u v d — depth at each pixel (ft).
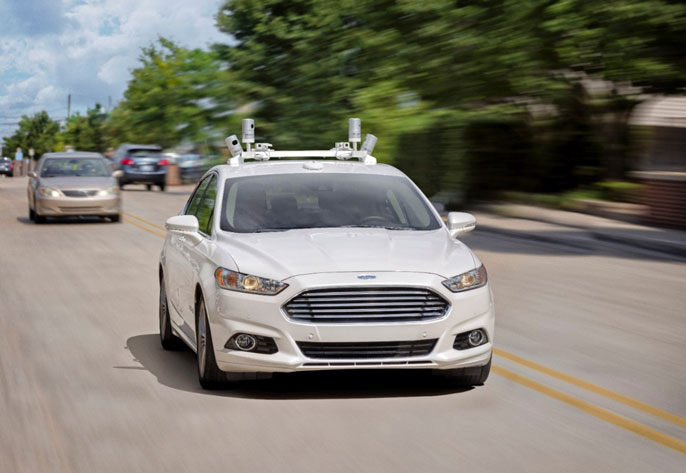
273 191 26.25
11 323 33.71
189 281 25.16
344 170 27.66
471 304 22.26
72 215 82.38
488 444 18.54
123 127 181.68
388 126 84.43
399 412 20.99
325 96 102.99
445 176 88.69
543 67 75.92
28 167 318.65
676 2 64.28
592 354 27.66
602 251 57.06
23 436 19.38
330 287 21.47
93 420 20.56
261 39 112.16
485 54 76.28
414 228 25.66
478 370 22.97
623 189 88.33
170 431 19.61
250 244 23.36
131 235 71.61
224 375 22.58
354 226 25.23
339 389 23.17
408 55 82.48
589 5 67.00
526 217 80.28
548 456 17.76
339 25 103.09
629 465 17.25
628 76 70.85
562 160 98.89
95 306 37.55
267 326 21.61
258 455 17.87
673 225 67.97
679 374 25.09
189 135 152.15
